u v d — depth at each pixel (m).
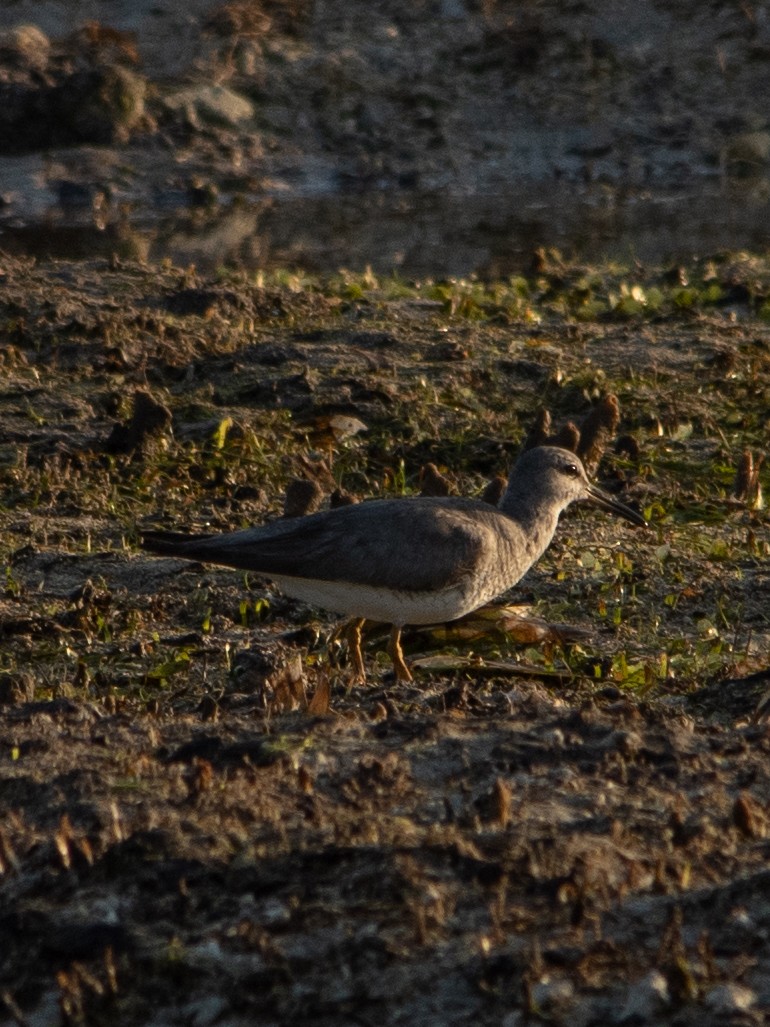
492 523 10.89
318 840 7.10
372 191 31.95
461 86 34.53
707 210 29.56
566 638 11.62
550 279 22.39
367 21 35.84
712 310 20.55
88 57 33.31
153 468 15.05
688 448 15.63
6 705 9.55
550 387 16.98
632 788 7.72
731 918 6.46
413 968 6.26
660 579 12.63
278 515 13.99
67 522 13.94
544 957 6.25
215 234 27.88
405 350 18.27
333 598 10.56
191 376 17.52
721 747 8.28
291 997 6.18
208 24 35.50
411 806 7.51
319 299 20.53
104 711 9.58
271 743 8.22
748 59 35.06
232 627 11.95
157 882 6.83
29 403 16.78
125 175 31.27
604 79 34.66
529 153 33.31
